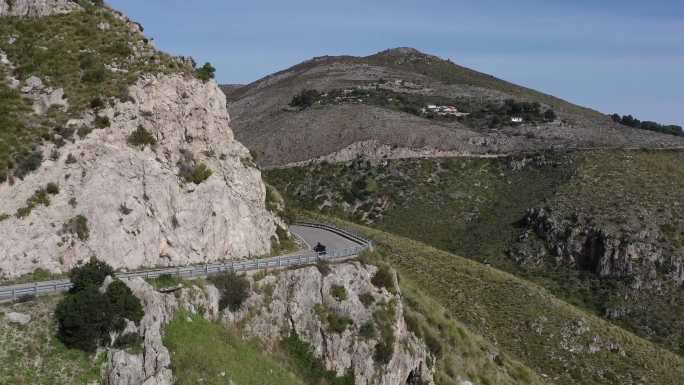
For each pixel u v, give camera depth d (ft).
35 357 95.55
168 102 141.59
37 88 134.51
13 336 96.22
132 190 127.44
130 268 122.93
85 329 98.53
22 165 119.44
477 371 173.58
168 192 133.08
